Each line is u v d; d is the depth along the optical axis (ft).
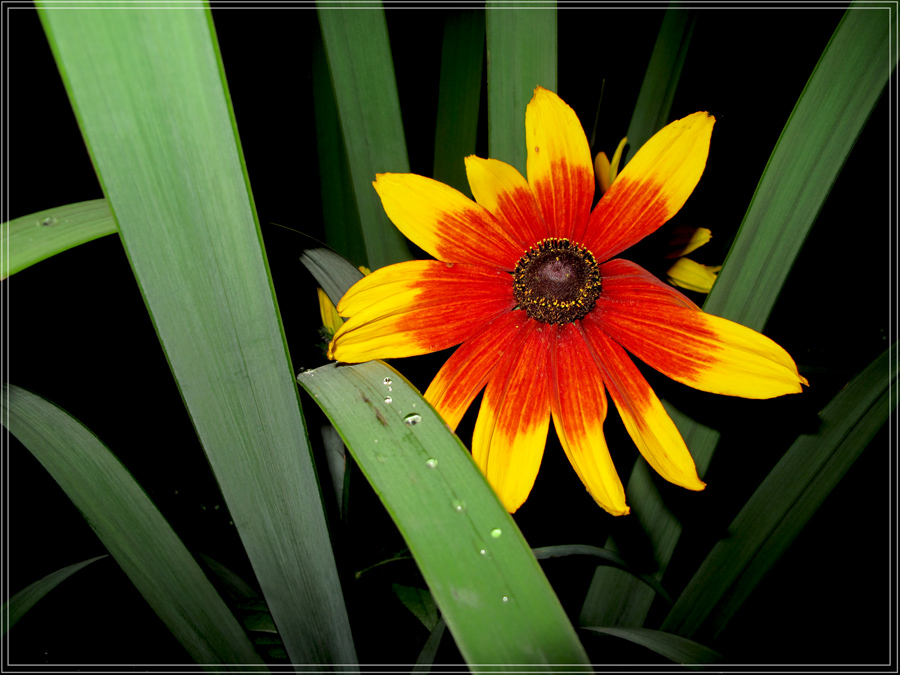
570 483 0.97
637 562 0.82
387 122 0.74
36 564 0.91
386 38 0.72
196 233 0.54
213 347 0.56
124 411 1.02
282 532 0.63
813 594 1.02
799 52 1.09
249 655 0.72
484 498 0.54
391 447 0.56
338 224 0.91
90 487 0.66
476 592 0.52
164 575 0.69
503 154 0.72
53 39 0.49
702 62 1.09
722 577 0.79
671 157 0.64
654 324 0.65
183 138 0.52
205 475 1.01
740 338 0.62
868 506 1.15
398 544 0.88
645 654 0.85
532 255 0.67
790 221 0.66
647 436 0.63
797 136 0.65
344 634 0.70
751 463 1.09
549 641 0.52
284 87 1.03
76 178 0.99
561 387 0.65
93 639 0.88
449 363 0.65
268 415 0.59
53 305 0.99
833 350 1.16
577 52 1.15
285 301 0.90
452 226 0.66
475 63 0.81
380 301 0.64
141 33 0.50
